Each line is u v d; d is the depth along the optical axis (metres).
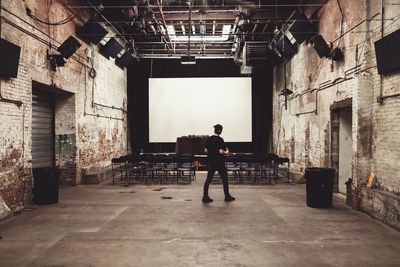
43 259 3.84
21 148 6.32
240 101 15.38
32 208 6.43
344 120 8.02
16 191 6.13
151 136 15.38
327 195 6.45
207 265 3.65
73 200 7.26
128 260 3.79
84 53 9.81
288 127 12.59
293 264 3.68
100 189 8.71
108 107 12.26
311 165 9.74
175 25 12.28
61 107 9.11
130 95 15.60
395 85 5.45
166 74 15.73
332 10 7.92
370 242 4.43
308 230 4.97
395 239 4.56
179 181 10.23
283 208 6.44
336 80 7.67
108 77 12.27
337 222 5.42
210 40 13.01
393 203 5.10
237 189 8.71
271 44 12.42
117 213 6.04
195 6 9.34
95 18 9.63
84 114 9.82
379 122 5.95
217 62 15.64
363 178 6.25
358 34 6.47
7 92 5.88
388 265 3.67
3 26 5.74
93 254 3.99
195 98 15.34
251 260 3.79
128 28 12.21
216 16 10.33
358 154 6.27
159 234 4.76
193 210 6.27
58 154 9.11
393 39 5.12
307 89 10.07
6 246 4.28
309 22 8.76
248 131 15.38
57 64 7.68
